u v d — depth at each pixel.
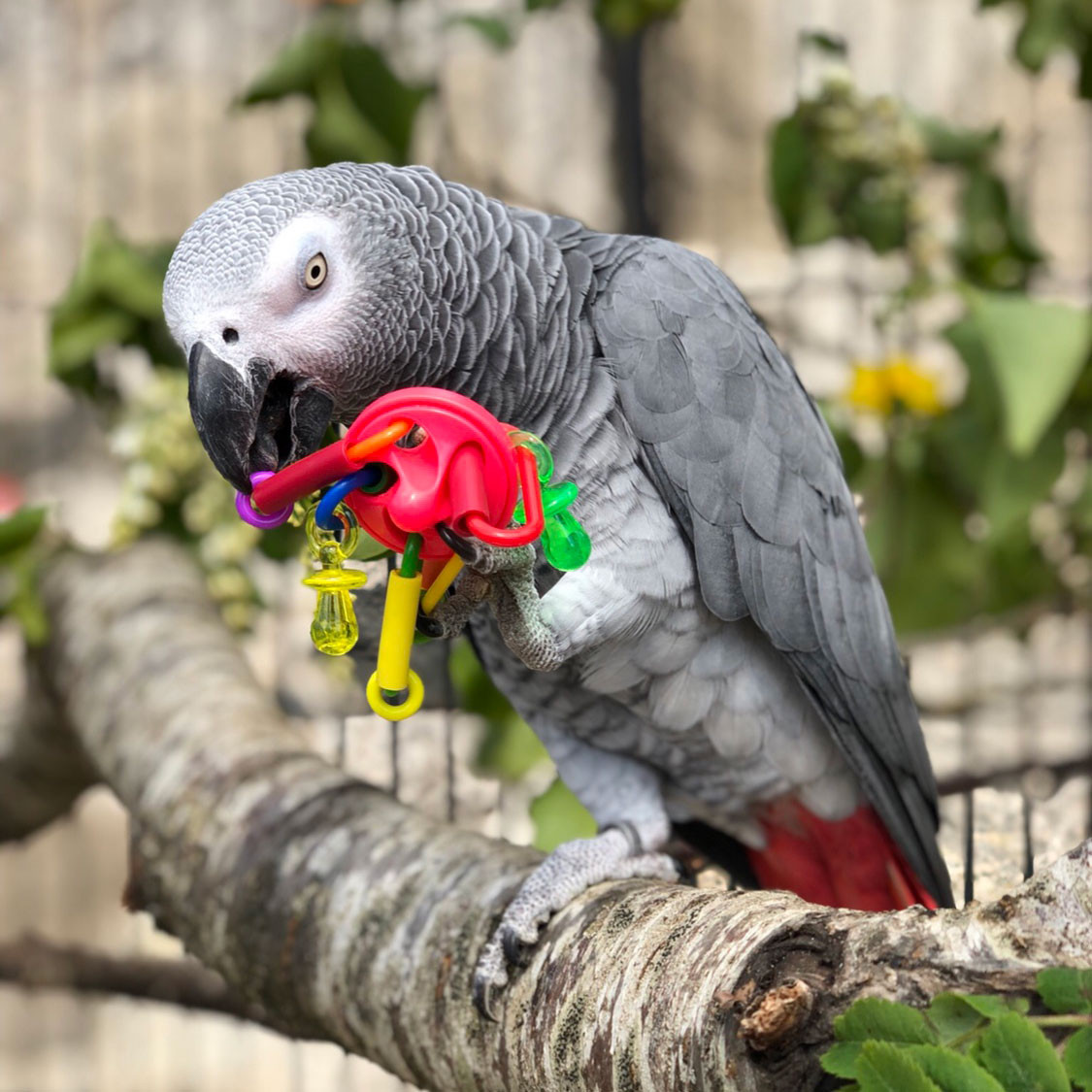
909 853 2.56
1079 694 4.35
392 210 2.12
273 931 2.49
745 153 7.01
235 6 7.45
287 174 2.17
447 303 2.13
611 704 2.49
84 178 7.41
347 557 1.73
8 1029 6.09
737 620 2.41
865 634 2.51
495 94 6.95
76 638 3.49
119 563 3.71
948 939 1.47
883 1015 1.33
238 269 2.04
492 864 2.34
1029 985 1.40
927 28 6.69
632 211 6.90
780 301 5.05
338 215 2.07
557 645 2.14
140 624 3.41
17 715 3.83
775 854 2.79
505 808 3.41
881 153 3.43
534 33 6.90
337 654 1.67
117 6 7.47
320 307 2.06
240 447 2.02
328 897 2.44
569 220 2.45
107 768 3.14
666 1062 1.64
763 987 1.51
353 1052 2.41
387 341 2.09
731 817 2.72
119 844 6.55
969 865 2.79
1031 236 3.90
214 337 2.04
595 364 2.27
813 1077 1.43
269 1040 5.79
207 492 3.45
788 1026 1.44
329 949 2.38
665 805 2.76
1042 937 1.44
